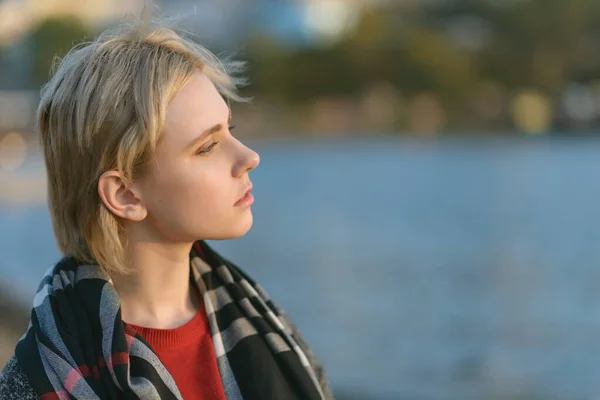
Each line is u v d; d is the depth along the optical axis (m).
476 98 93.94
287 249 22.27
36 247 21.41
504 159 62.69
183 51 1.69
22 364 1.56
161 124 1.61
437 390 9.53
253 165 1.70
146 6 1.72
